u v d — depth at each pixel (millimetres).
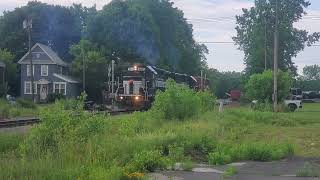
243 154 16828
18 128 23734
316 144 22219
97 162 12062
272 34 81688
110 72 68438
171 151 15703
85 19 102688
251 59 84312
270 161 16531
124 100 49469
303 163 15945
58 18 103688
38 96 80250
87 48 85875
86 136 14945
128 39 88312
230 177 12703
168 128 22781
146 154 13828
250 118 35781
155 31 91250
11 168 10273
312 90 161750
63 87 83375
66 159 12039
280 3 80938
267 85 53406
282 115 39094
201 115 31219
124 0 92000
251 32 83375
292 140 23391
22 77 85312
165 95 29000
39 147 13305
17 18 98938
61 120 14797
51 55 84938
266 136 25297
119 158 13320
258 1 82688
